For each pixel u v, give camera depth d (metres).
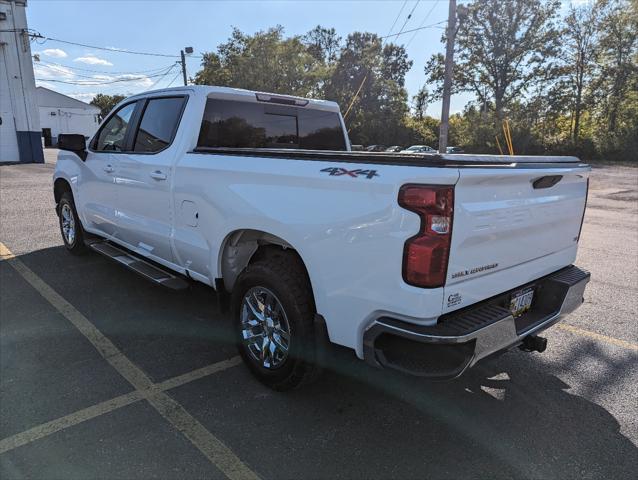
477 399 3.09
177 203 3.71
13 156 22.30
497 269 2.61
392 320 2.34
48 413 2.78
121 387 3.09
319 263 2.62
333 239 2.53
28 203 10.02
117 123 4.77
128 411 2.83
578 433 2.74
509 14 44.53
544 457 2.53
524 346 3.05
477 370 3.47
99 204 5.00
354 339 2.54
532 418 2.88
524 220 2.70
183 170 3.60
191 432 2.65
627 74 44.03
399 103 54.28
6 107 21.67
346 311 2.54
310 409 2.92
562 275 3.16
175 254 3.87
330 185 2.52
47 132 51.78
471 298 2.45
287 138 4.54
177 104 3.95
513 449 2.59
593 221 10.64
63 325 4.02
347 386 3.21
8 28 21.08
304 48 47.16
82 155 5.25
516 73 46.19
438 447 2.60
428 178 2.16
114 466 2.36
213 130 3.91
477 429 2.76
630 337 4.08
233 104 4.04
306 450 2.54
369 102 53.84
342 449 2.55
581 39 45.12
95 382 3.14
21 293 4.72
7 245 6.54
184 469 2.36
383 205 2.29
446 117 19.20
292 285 2.83
